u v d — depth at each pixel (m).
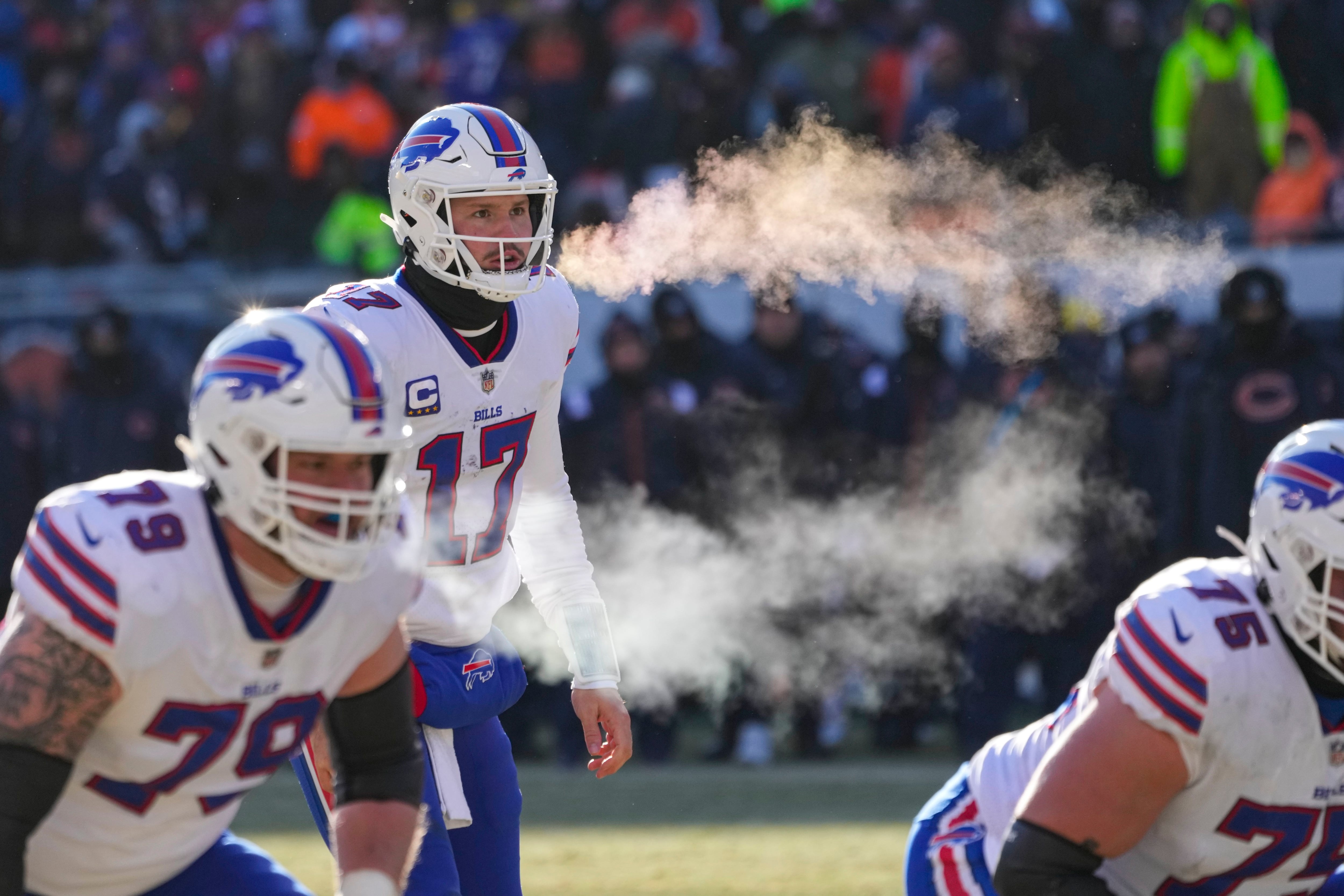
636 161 28.16
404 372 9.94
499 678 10.43
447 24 33.16
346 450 6.89
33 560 6.88
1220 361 21.86
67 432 24.53
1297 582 7.64
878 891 15.75
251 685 7.23
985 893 9.05
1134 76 27.19
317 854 17.75
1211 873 8.25
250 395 6.84
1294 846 8.11
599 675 10.96
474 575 10.42
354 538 7.22
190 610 6.98
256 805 20.77
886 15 30.28
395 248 28.47
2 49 33.88
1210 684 7.70
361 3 33.34
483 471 10.38
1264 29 29.06
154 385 24.80
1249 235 25.22
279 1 34.16
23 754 6.81
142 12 34.00
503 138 9.91
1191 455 21.91
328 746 8.52
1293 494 7.66
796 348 22.72
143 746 7.20
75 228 29.94
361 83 29.48
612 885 16.19
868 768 22.55
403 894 9.38
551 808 20.33
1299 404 21.52
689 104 27.81
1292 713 7.81
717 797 20.75
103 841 7.47
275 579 7.15
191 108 32.06
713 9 31.47
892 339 24.67
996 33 29.92
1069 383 22.78
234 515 6.98
